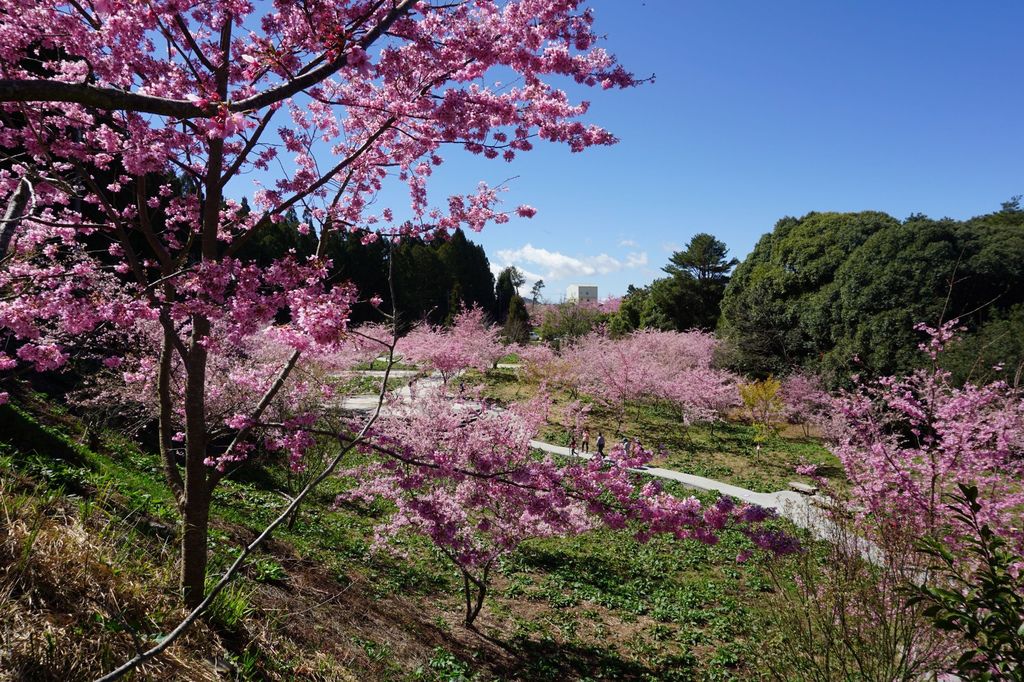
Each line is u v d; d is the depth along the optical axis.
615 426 27.52
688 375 27.59
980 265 24.20
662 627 10.44
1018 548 6.43
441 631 8.70
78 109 4.78
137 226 5.15
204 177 4.89
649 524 5.92
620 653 9.39
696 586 12.38
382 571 10.33
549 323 54.31
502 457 9.62
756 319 33.34
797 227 36.59
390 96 4.61
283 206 5.46
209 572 5.99
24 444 7.14
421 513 8.64
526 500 7.04
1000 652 2.52
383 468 9.34
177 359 10.07
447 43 4.31
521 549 13.55
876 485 8.24
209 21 4.83
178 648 3.92
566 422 26.41
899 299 25.66
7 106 4.61
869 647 5.93
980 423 9.18
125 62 4.24
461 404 13.76
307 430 5.78
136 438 12.40
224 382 10.92
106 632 3.55
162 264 5.05
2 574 3.45
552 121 5.02
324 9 3.61
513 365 42.50
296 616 6.21
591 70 4.65
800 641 6.86
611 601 11.42
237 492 11.49
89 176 4.80
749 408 26.81
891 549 6.11
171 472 5.31
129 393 10.95
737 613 11.09
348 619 7.22
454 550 9.52
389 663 6.55
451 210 6.74
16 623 3.22
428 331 32.03
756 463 22.33
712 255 48.28
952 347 20.06
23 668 3.00
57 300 4.33
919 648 5.79
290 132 6.21
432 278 58.31
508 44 4.39
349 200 6.70
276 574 7.17
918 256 25.66
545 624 10.07
